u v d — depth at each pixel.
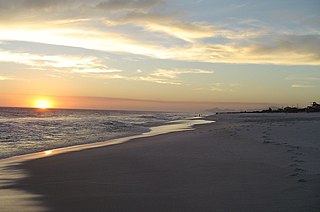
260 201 8.41
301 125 30.12
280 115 83.75
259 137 22.55
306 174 11.06
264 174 11.54
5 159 17.83
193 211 7.99
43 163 16.31
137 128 45.34
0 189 10.92
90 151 20.81
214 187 10.18
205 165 13.88
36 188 11.02
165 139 26.94
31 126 41.97
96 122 56.12
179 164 14.56
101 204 8.91
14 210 8.55
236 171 12.34
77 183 11.70
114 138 30.62
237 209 7.92
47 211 8.45
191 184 10.80
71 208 8.66
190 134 31.14
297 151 15.86
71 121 58.34
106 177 12.66
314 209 7.46
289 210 7.55
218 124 51.25
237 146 19.12
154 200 9.05
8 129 36.03
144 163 15.44
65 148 23.03
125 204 8.82
